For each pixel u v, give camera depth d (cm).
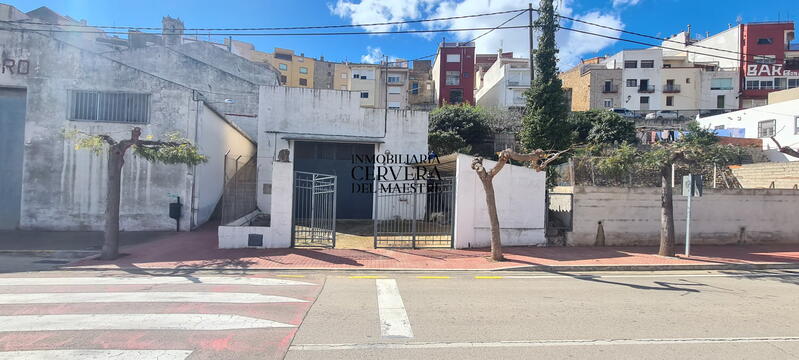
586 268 962
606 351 438
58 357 400
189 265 922
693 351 440
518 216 1234
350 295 680
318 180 1284
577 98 5347
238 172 1369
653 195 1288
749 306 631
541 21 1873
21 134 1421
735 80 4862
